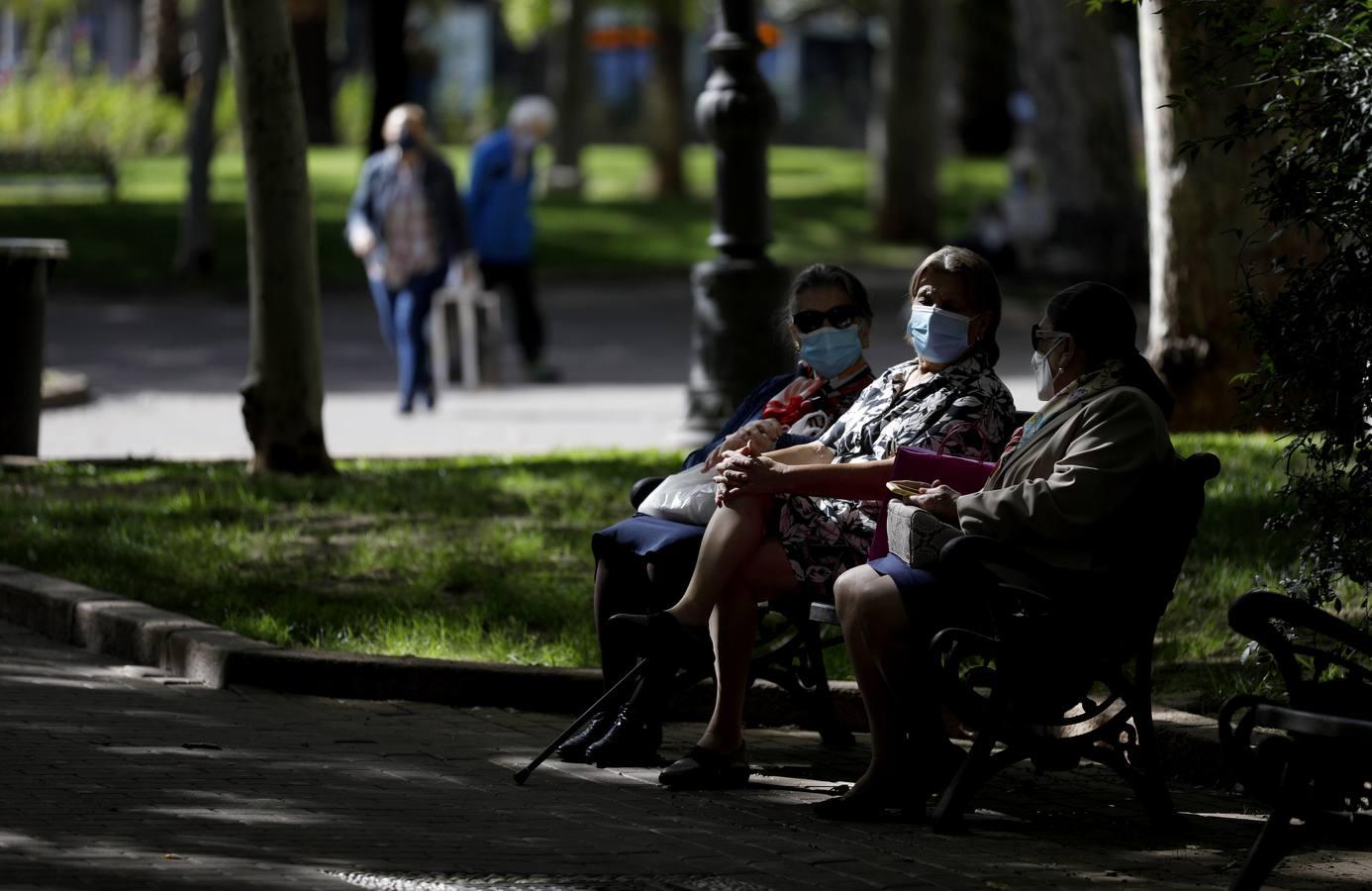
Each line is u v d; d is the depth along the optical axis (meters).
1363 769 13.97
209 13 81.62
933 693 16.42
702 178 134.75
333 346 66.81
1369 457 17.11
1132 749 17.42
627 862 15.05
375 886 14.03
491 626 23.47
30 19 133.75
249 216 33.12
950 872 15.12
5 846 14.59
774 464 17.67
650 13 121.62
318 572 25.98
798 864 15.18
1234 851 16.12
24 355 35.50
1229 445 33.25
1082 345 16.88
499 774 18.09
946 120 142.00
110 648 23.34
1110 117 85.94
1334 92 16.22
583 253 93.69
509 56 185.38
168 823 15.59
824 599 18.03
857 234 104.44
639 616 17.67
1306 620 14.72
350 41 175.62
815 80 192.25
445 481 32.53
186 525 28.56
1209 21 17.61
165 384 55.50
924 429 17.83
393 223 48.38
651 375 59.81
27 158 103.75
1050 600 16.41
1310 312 16.58
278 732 19.44
